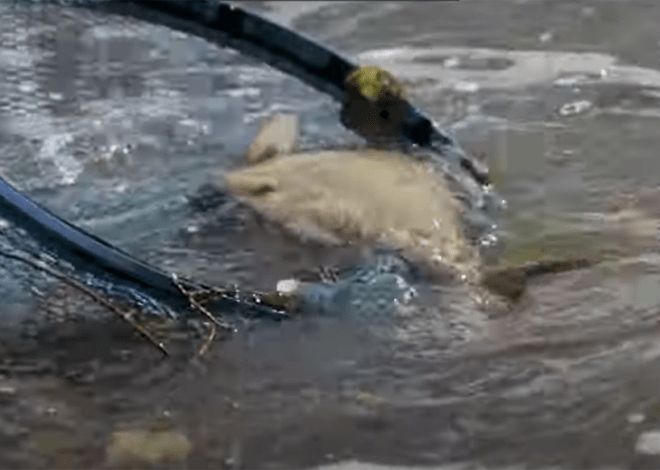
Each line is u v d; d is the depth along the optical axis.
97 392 2.26
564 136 3.21
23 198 2.62
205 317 2.45
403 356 2.35
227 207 2.86
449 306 2.48
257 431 2.16
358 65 3.42
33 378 2.30
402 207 2.74
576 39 3.80
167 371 2.31
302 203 2.80
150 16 3.76
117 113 3.29
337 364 2.33
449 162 3.03
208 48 3.65
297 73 3.53
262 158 3.04
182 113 3.30
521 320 2.45
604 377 2.29
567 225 2.77
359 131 3.22
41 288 2.53
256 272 2.62
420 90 3.51
